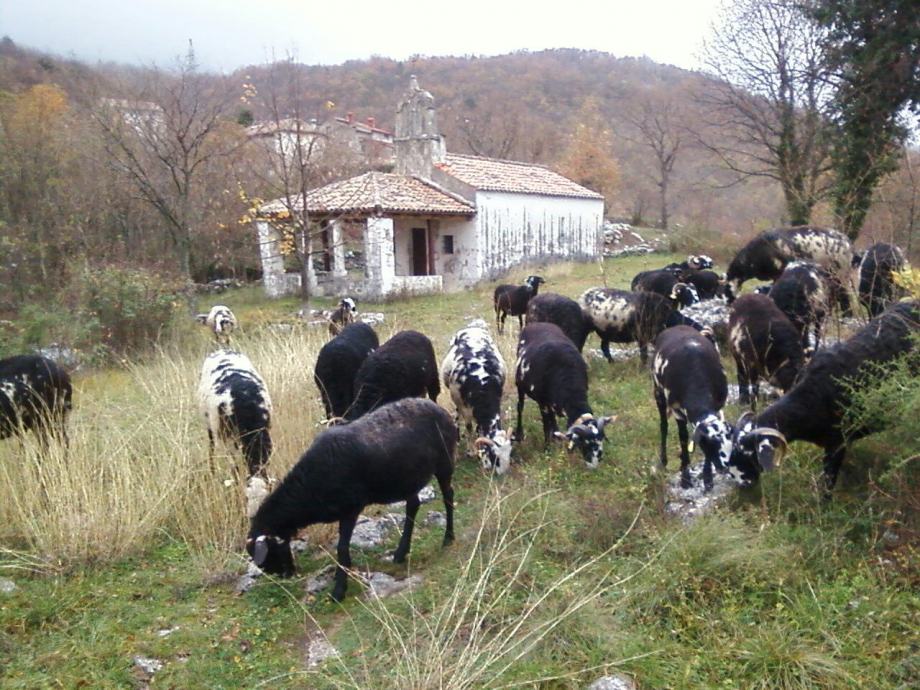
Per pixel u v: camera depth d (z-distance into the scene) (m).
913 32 16.03
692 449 6.27
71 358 13.66
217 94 23.33
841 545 4.95
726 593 4.54
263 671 4.41
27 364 7.08
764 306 7.88
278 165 26.28
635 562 5.07
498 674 3.91
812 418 5.57
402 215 22.11
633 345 12.08
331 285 22.73
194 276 27.23
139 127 22.02
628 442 7.62
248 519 5.94
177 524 6.32
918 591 4.47
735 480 5.88
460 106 53.53
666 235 34.47
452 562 5.40
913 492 5.16
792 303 8.98
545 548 5.36
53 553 5.71
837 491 5.75
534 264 26.83
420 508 6.64
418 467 5.50
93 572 5.62
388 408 5.72
